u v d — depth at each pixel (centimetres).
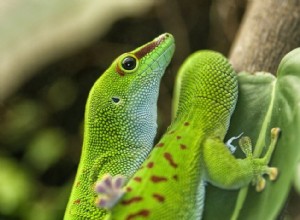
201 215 33
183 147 33
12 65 59
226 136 34
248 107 34
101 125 36
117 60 36
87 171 36
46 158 64
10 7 58
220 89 34
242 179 32
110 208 32
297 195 37
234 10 60
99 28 60
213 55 35
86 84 64
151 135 36
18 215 58
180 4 61
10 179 60
